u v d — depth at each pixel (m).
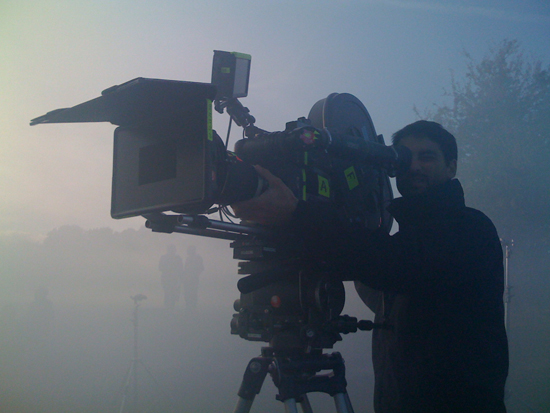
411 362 1.17
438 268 1.08
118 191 1.18
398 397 1.18
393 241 1.12
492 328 1.15
